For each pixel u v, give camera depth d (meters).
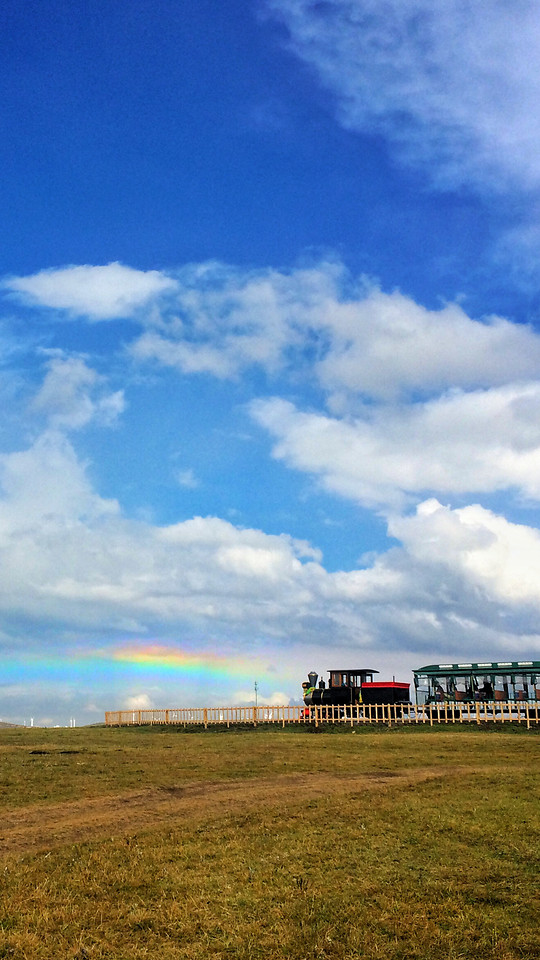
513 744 42.62
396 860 18.95
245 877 17.78
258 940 14.43
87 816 24.03
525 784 28.58
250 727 59.38
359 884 17.25
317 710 59.09
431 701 63.16
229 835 21.31
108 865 18.58
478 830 21.38
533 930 14.56
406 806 24.62
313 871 18.17
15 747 44.88
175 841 20.77
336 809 24.45
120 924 15.22
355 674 66.69
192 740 48.59
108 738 52.09
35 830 22.22
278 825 22.42
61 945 14.12
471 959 13.56
